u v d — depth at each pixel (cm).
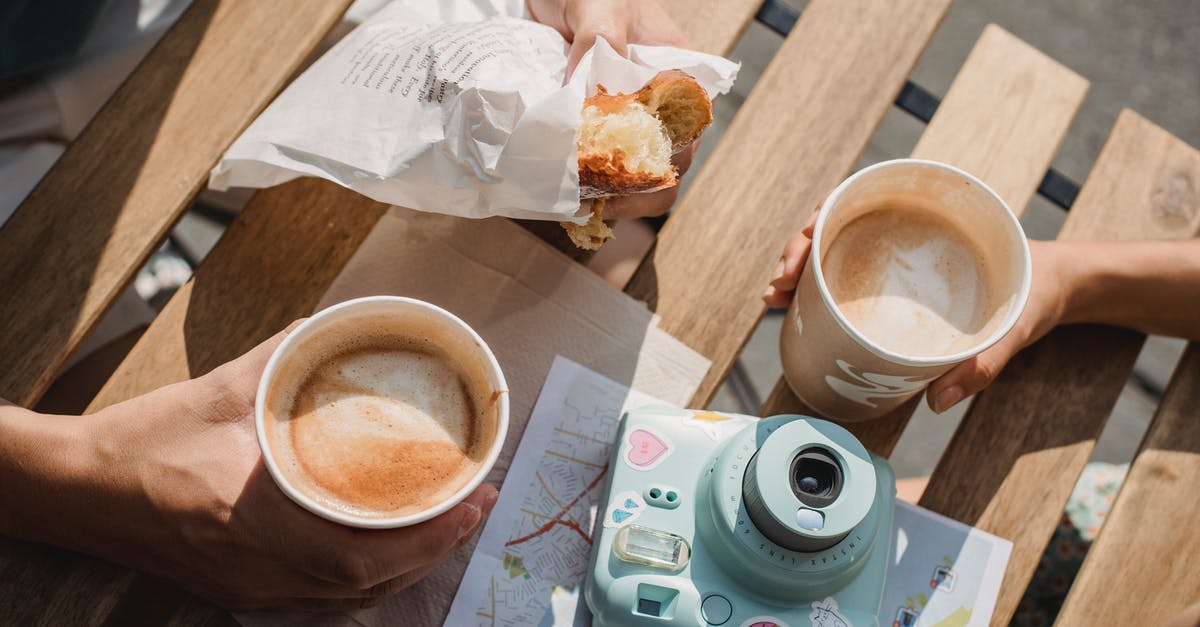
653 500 66
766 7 89
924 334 70
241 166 71
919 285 71
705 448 68
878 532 67
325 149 67
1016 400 79
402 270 77
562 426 75
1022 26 167
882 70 86
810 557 61
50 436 64
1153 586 73
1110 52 167
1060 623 72
